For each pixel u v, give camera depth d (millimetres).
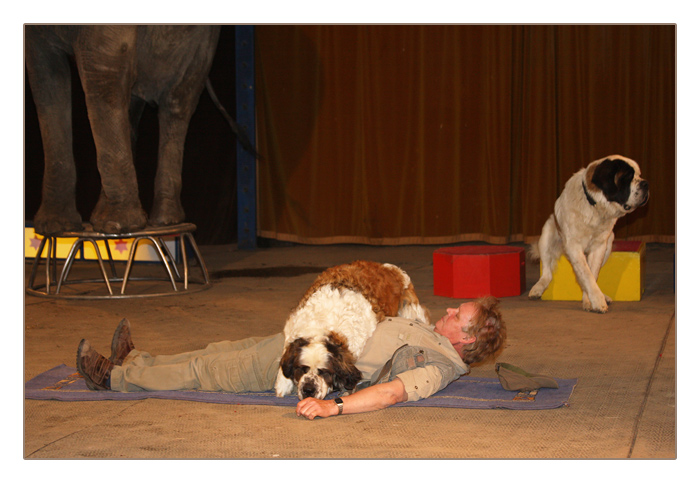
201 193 11938
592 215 6652
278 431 3648
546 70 10445
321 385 3645
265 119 11336
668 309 6695
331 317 3867
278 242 11914
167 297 7797
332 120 11023
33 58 7648
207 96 11633
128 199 7773
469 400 4062
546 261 7344
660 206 10414
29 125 12172
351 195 11133
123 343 4633
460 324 4055
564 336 5738
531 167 10609
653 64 10195
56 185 7922
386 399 3713
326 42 10875
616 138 10398
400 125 10844
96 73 7352
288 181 11320
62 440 3547
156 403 4117
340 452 3355
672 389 4309
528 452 3330
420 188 10914
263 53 11172
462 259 7461
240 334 6043
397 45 10695
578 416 3832
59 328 6309
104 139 7523
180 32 7973
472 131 10711
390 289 4320
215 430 3674
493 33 10414
